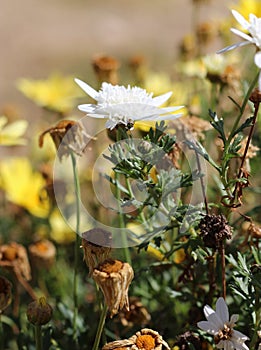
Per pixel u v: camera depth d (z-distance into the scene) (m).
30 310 0.50
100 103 0.48
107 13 1.87
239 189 0.50
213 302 0.55
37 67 1.56
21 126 0.67
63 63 1.59
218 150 0.56
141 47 1.61
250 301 0.49
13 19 1.86
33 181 0.77
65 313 0.64
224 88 0.68
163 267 0.61
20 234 0.82
